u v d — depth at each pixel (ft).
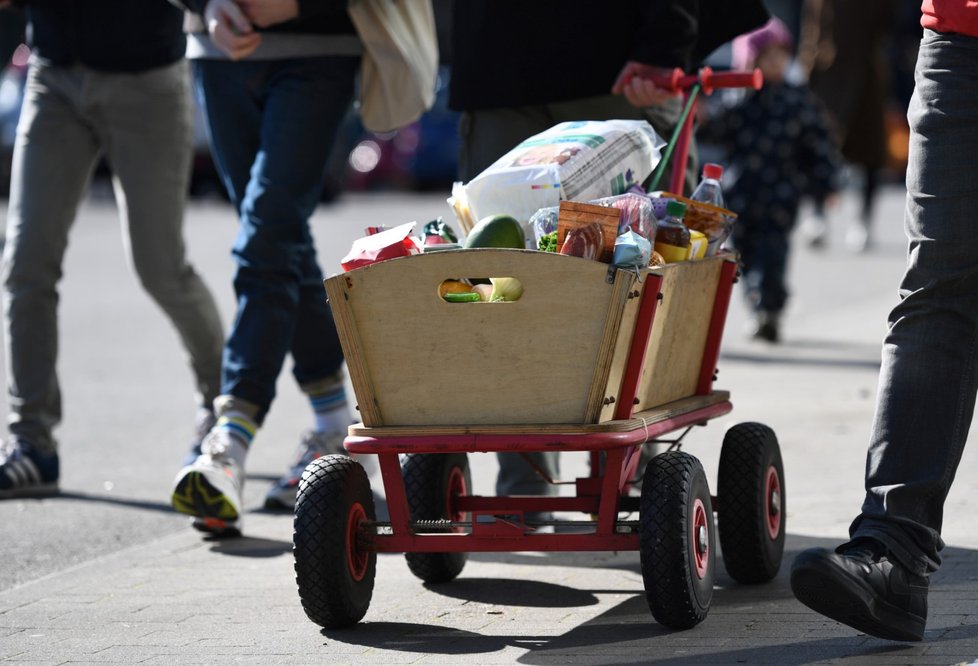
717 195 50.98
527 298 40.81
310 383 63.77
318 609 42.93
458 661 40.22
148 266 65.67
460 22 54.60
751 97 108.68
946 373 39.34
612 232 41.70
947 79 39.19
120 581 51.44
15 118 229.45
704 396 49.19
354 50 59.77
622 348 41.34
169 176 65.67
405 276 41.34
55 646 43.57
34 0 65.26
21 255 65.46
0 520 61.82
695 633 42.09
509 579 50.06
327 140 59.26
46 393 66.33
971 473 63.00
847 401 84.17
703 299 47.70
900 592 38.81
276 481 68.85
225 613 46.55
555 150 45.98
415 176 264.93
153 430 81.05
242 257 57.82
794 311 126.93
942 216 39.09
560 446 40.86
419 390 42.01
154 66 64.69
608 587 48.47
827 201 115.44
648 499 41.34
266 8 55.93
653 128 51.44
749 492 46.60
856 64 154.30
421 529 44.93
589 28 52.65
